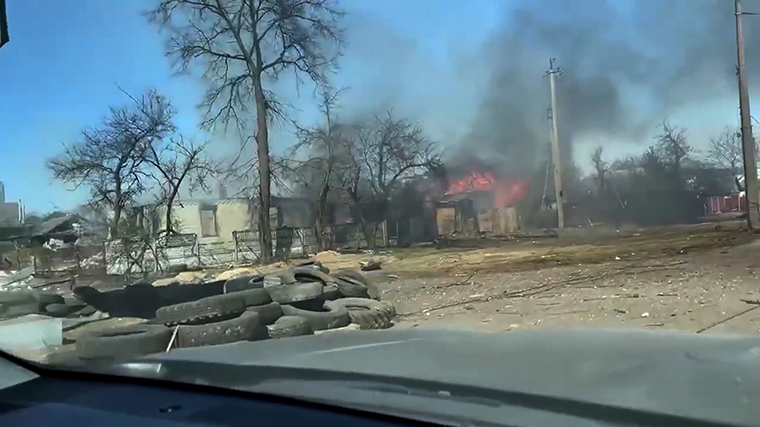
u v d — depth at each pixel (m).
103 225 30.61
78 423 2.26
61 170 31.39
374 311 8.46
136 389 2.68
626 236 28.34
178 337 6.36
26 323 7.41
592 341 3.34
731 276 11.86
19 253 22.86
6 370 3.22
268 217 30.02
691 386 2.18
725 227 29.91
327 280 9.92
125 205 31.17
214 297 7.31
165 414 2.28
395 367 2.72
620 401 2.00
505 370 2.58
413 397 2.22
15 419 2.34
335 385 2.44
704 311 8.46
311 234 33.34
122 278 19.34
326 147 34.66
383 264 21.42
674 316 8.26
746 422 1.76
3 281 17.12
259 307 7.51
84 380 2.93
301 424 2.07
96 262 22.28
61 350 6.54
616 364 2.63
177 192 31.94
